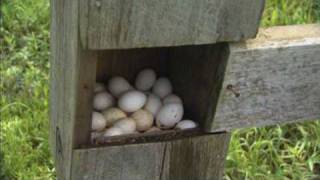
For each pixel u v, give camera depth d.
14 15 2.48
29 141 1.95
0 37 2.39
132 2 0.95
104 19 0.95
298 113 1.20
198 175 1.21
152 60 1.32
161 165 1.16
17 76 2.18
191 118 1.22
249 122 1.17
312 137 2.03
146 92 1.29
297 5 2.44
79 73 1.03
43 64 2.26
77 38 0.98
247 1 1.01
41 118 2.01
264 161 1.94
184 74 1.25
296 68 1.13
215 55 1.10
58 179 1.33
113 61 1.29
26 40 2.36
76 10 0.95
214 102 1.13
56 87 1.28
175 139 1.15
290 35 1.13
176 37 1.00
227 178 1.85
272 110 1.17
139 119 1.21
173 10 0.98
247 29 1.04
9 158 1.86
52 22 1.27
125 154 1.13
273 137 2.01
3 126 1.97
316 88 1.17
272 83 1.13
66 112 1.14
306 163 1.94
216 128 1.16
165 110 1.20
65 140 1.16
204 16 1.00
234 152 1.90
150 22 0.97
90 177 1.14
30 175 1.83
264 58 1.09
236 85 1.11
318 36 1.13
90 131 1.10
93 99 1.13
